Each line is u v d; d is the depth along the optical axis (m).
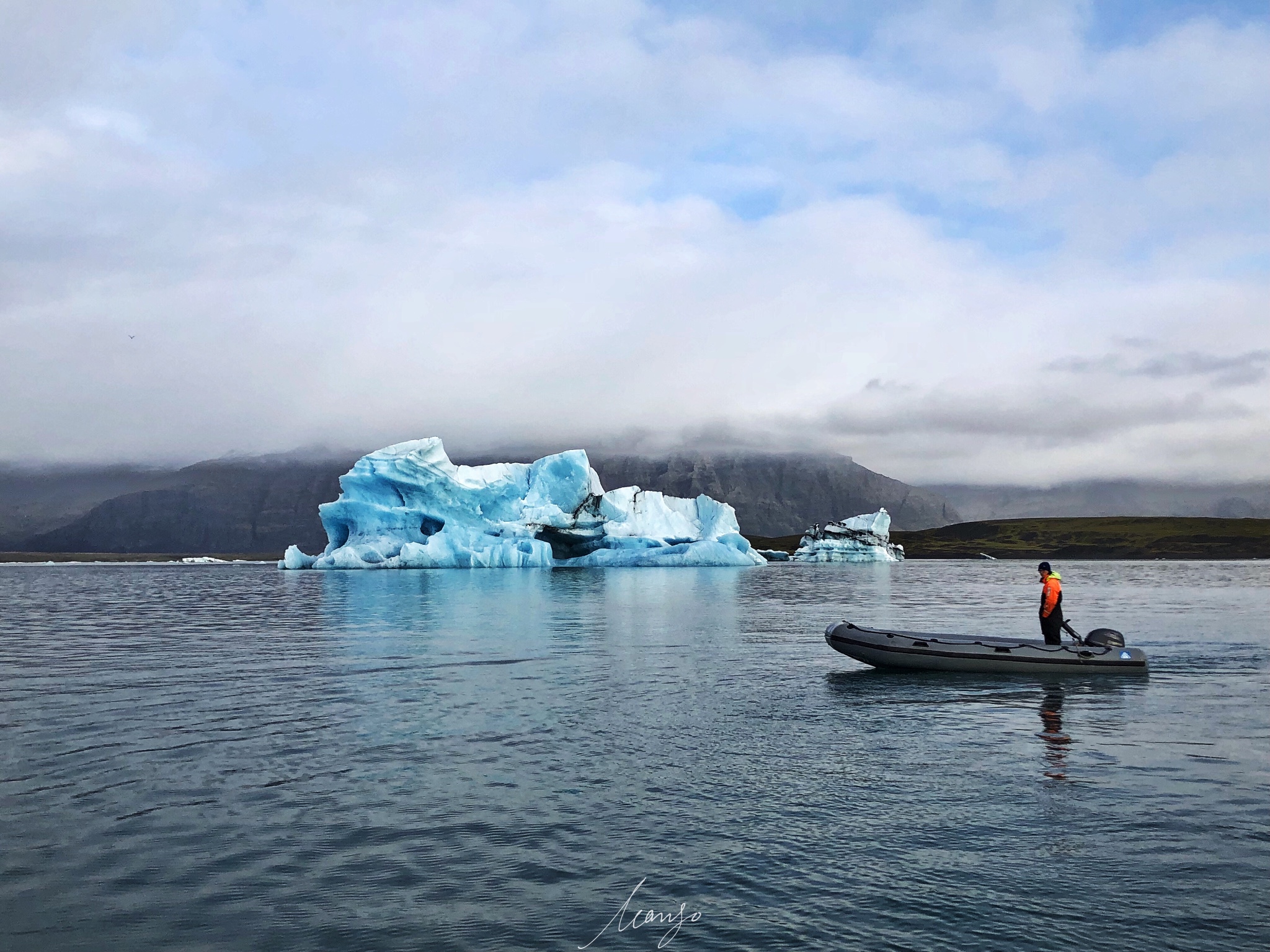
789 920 6.16
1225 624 28.80
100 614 36.34
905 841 7.70
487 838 7.81
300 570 85.56
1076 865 7.12
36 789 9.35
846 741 11.55
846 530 123.94
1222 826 8.07
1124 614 33.34
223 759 10.57
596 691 15.34
